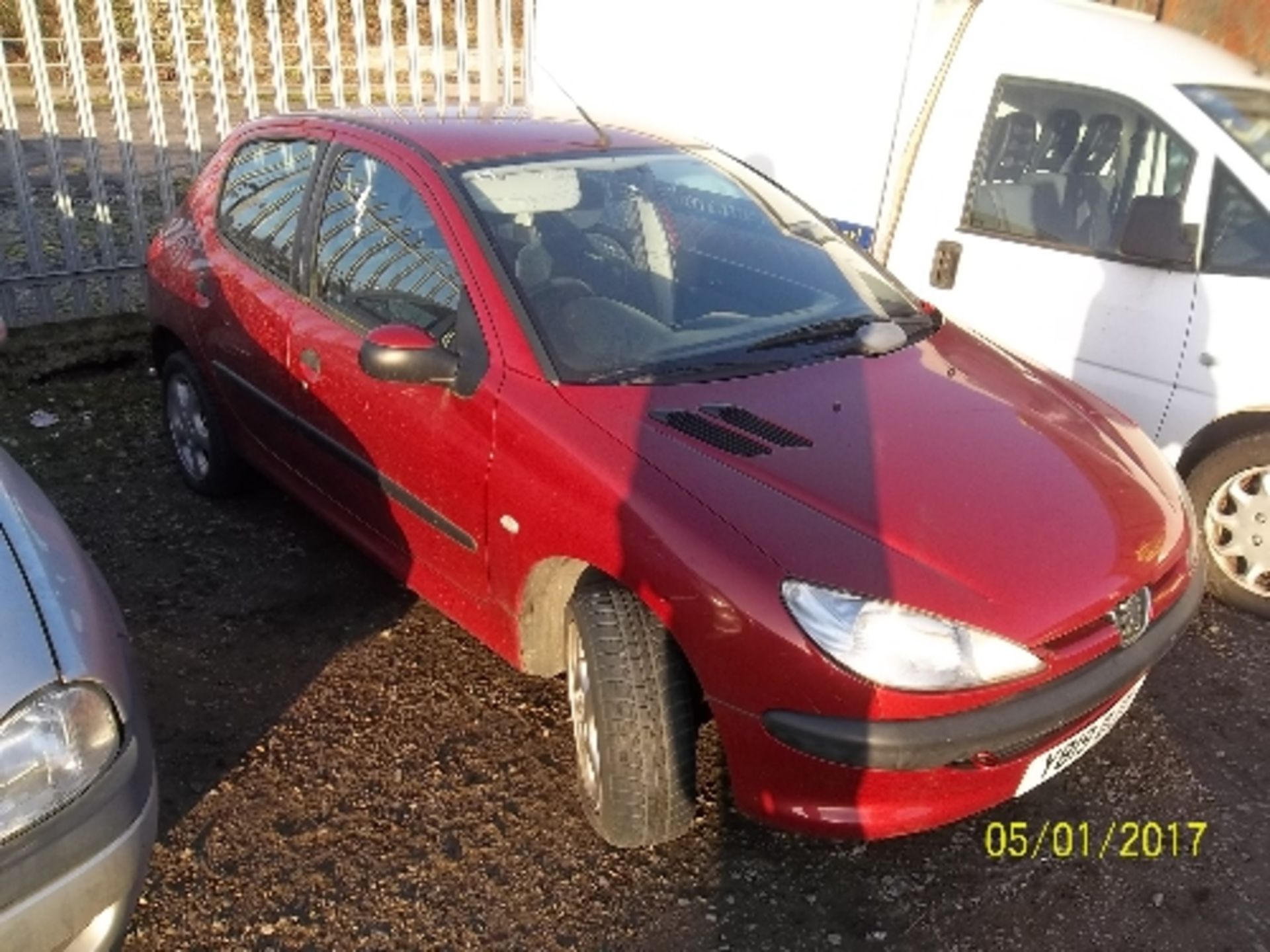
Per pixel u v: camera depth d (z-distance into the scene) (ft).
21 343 18.37
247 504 14.55
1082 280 13.51
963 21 14.60
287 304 11.74
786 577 7.54
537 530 8.82
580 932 8.28
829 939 8.29
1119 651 8.18
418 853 8.96
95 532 13.76
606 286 10.05
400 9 30.91
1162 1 22.74
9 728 6.11
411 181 10.64
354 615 12.12
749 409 9.01
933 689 7.39
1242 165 12.52
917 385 9.80
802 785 7.77
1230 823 9.57
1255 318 12.28
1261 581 12.82
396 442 10.25
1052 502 8.45
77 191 28.19
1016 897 8.73
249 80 20.13
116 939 6.75
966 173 14.51
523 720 10.52
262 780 9.67
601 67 19.81
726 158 12.61
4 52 17.83
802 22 16.25
